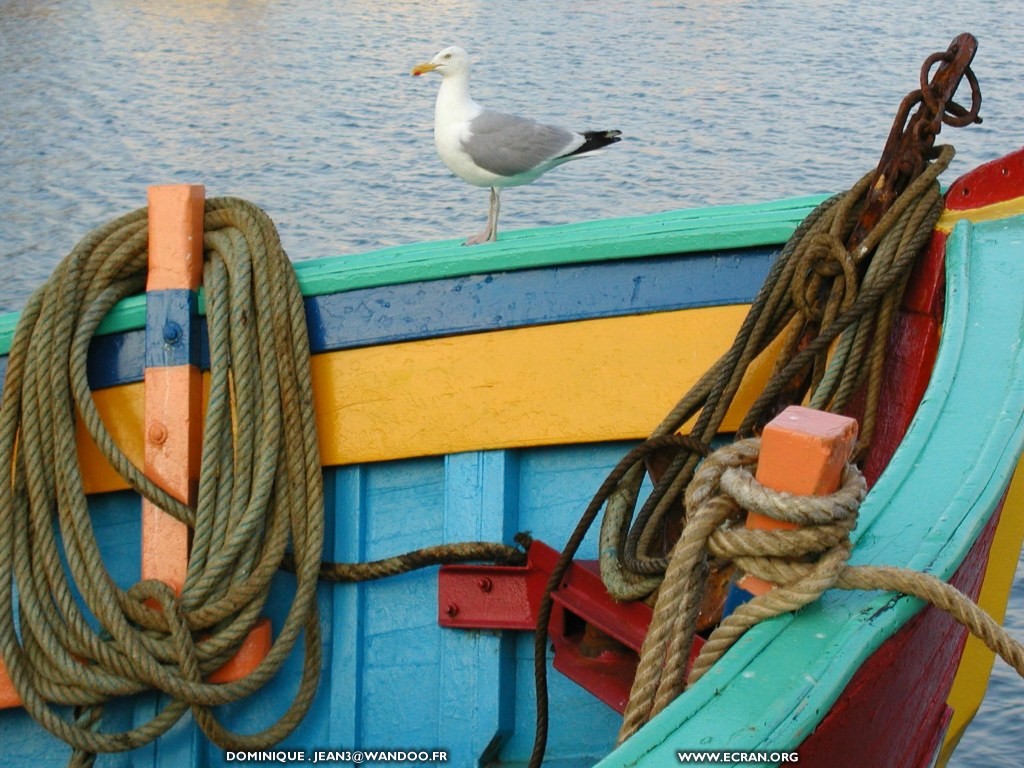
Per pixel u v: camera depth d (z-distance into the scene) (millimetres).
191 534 4309
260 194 13133
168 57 19203
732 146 14266
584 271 4156
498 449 4270
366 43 19938
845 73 17609
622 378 4176
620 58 18672
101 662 4145
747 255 4090
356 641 4391
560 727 4301
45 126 15695
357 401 4352
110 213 12898
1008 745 6398
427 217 12383
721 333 4121
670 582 2545
